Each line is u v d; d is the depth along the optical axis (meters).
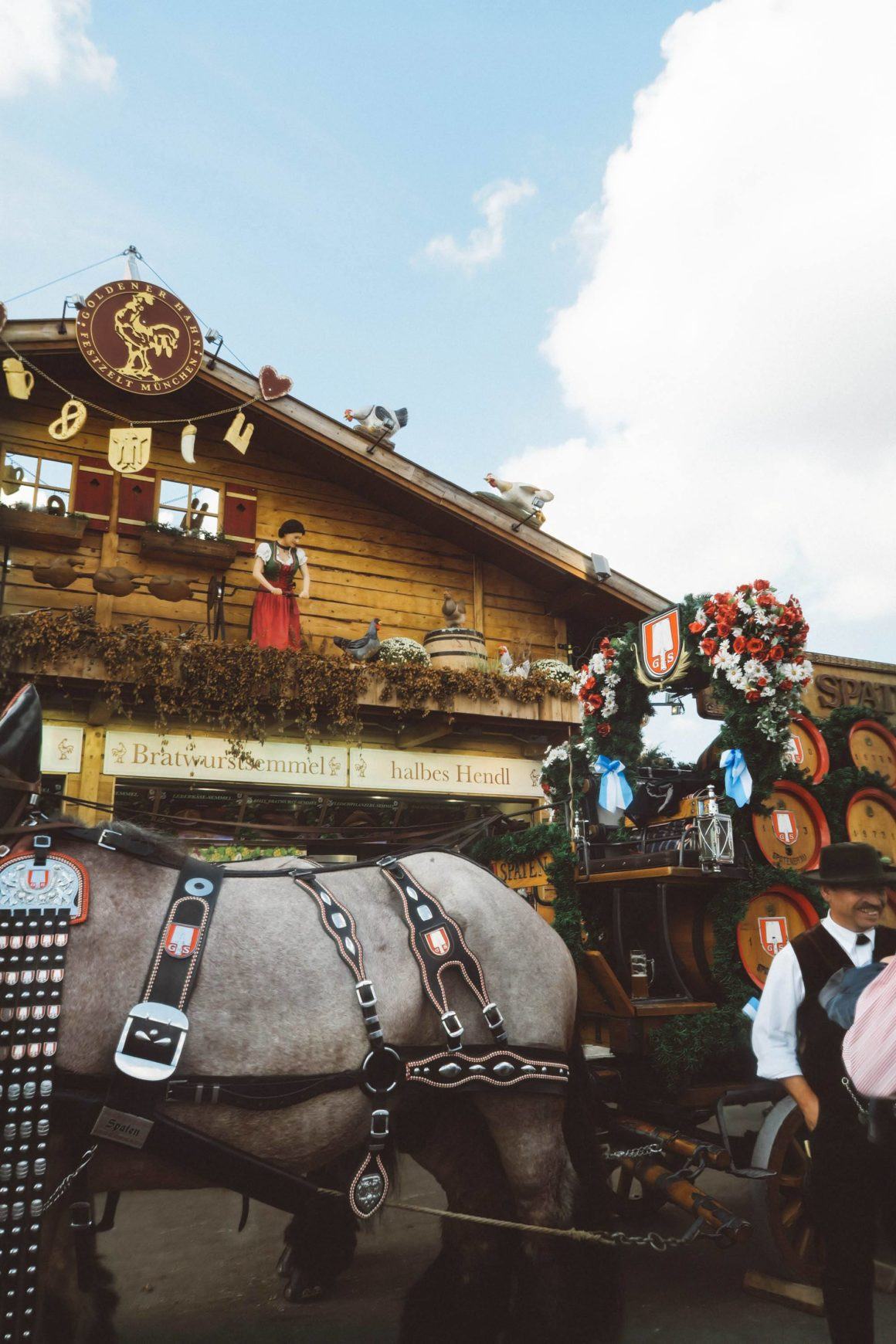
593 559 10.00
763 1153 3.46
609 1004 3.96
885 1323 3.25
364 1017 2.36
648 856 4.11
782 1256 3.38
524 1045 2.65
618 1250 2.79
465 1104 2.80
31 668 7.09
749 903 4.12
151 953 2.22
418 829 4.64
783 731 4.23
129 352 7.93
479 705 8.78
